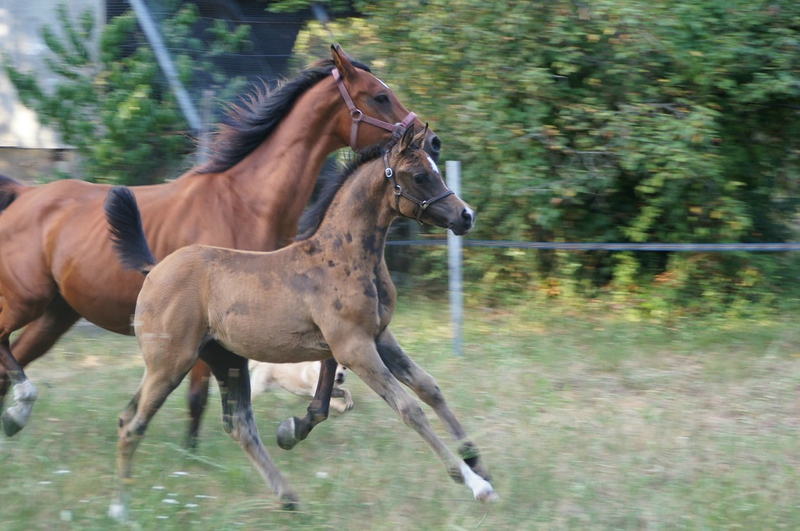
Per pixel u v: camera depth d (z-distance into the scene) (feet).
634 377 37.52
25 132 58.44
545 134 47.42
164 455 27.04
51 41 50.44
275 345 24.25
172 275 24.21
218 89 53.26
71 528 22.68
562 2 47.19
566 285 50.49
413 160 24.61
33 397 29.40
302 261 24.44
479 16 47.55
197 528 22.43
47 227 29.17
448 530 22.53
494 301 51.26
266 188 29.27
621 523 23.22
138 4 54.39
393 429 31.14
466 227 24.85
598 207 50.98
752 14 46.42
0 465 25.94
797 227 53.78
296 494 24.14
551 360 39.47
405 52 49.78
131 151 48.88
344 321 23.90
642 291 49.60
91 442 29.04
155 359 24.07
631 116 45.85
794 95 46.83
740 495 24.68
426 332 44.78
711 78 46.44
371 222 24.63
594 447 28.91
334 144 30.73
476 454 24.44
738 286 49.42
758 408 33.60
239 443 24.97
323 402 28.12
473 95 47.85
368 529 22.97
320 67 31.12
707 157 46.01
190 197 28.76
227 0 57.82
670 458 27.99
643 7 45.96
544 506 24.03
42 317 31.42
